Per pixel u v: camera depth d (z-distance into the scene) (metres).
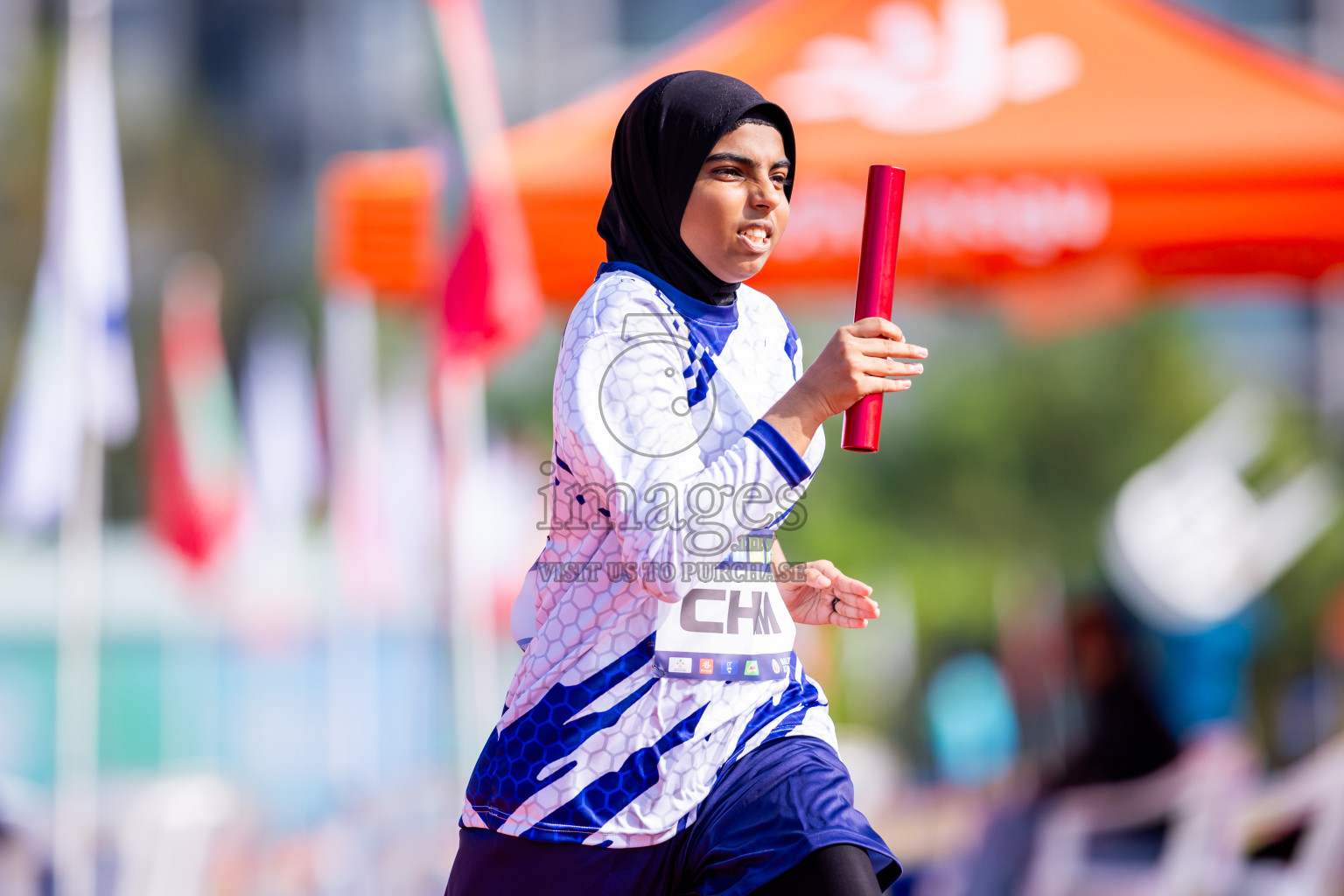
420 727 24.17
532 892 6.97
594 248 14.32
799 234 14.12
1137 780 17.27
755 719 7.07
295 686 31.11
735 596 7.05
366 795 18.77
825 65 14.84
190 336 21.94
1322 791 16.34
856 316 7.11
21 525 16.31
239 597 30.47
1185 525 30.92
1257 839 17.20
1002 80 14.45
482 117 13.68
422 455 22.67
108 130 14.83
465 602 14.34
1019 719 26.48
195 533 21.41
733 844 6.75
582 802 6.86
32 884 15.56
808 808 6.71
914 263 14.30
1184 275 15.48
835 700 28.31
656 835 6.87
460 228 13.71
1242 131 13.75
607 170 14.23
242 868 18.16
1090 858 17.08
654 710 6.90
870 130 14.23
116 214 14.91
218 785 19.02
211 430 22.22
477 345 13.72
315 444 25.69
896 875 6.95
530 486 32.03
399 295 15.90
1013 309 22.41
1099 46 14.61
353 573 20.53
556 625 7.09
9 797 16.02
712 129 6.92
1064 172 13.85
